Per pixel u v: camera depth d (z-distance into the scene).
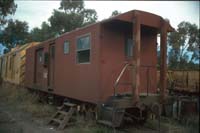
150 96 7.38
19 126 7.07
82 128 7.10
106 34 7.56
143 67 8.23
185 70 18.17
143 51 8.33
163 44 7.53
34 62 13.19
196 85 16.84
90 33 7.91
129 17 6.94
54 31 31.72
